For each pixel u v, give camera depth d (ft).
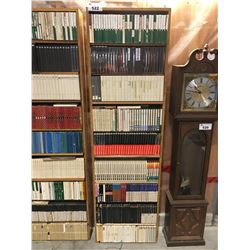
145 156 6.83
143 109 6.50
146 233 7.30
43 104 6.63
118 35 6.03
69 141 6.75
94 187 6.97
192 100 6.32
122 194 7.04
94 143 6.74
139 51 6.19
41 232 7.30
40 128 6.60
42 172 6.91
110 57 6.21
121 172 6.88
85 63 6.72
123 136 6.70
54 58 6.23
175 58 6.93
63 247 7.23
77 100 6.46
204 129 6.53
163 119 6.56
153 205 7.13
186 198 7.03
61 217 7.23
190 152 6.97
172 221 7.10
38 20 5.91
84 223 7.29
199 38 6.81
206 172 6.88
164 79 6.31
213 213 8.04
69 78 6.30
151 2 6.57
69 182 6.98
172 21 6.70
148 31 6.00
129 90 6.39
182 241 7.23
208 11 6.65
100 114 6.51
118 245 7.32
